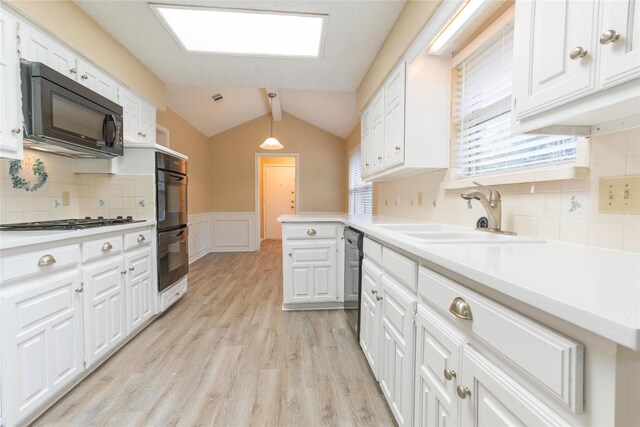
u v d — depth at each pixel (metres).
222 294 3.26
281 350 2.02
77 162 2.36
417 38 1.81
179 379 1.69
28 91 1.61
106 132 2.15
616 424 0.42
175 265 2.77
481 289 0.71
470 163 1.82
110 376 1.71
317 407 1.46
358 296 1.98
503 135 1.52
